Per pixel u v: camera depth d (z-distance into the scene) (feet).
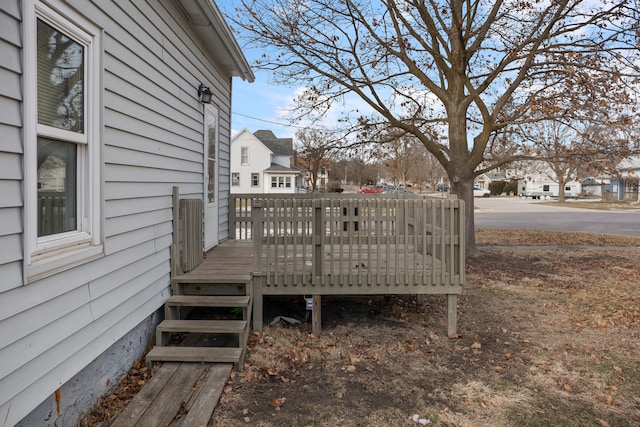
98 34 9.50
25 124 7.15
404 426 9.20
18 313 6.95
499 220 65.31
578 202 117.80
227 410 9.59
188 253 15.12
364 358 12.91
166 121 14.21
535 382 11.38
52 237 8.10
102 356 10.02
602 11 25.46
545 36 26.03
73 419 8.72
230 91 26.08
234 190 125.08
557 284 23.09
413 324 16.28
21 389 6.99
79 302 8.77
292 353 13.01
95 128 9.40
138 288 11.80
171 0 14.69
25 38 7.10
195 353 11.48
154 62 13.08
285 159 138.00
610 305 18.88
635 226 55.77
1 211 6.65
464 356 13.17
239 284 14.39
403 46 29.89
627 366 12.42
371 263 15.56
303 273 14.71
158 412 8.97
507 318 17.07
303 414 9.57
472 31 27.43
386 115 30.73
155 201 13.17
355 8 27.04
